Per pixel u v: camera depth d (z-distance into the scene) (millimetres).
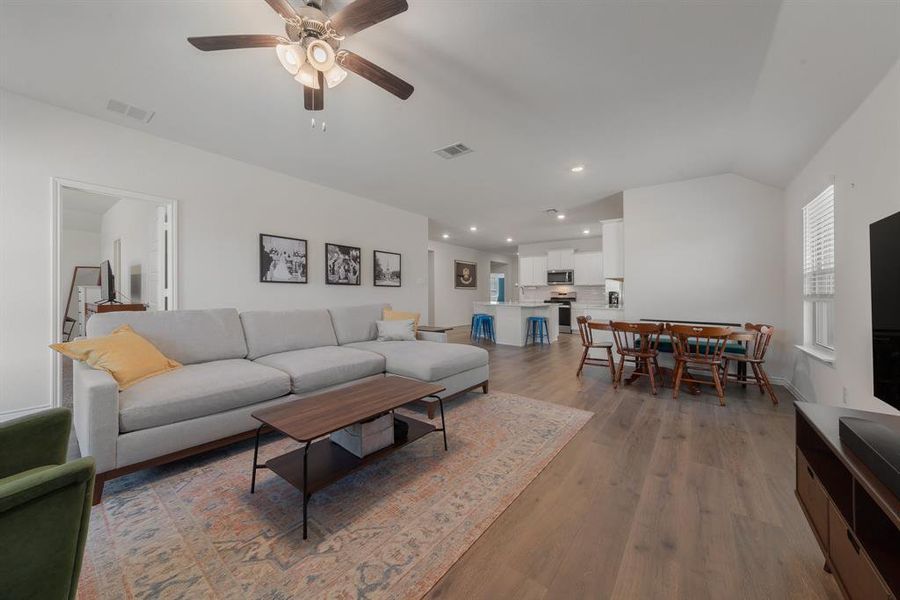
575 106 2641
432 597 1177
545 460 2123
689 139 3186
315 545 1412
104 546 1398
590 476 1950
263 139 3301
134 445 1789
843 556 1058
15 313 2648
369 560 1335
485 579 1253
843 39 1663
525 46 1998
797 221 3406
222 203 3732
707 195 4242
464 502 1704
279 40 1691
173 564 1310
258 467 1759
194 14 1816
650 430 2588
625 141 3238
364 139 3266
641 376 4254
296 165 3959
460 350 3355
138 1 1728
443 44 1986
